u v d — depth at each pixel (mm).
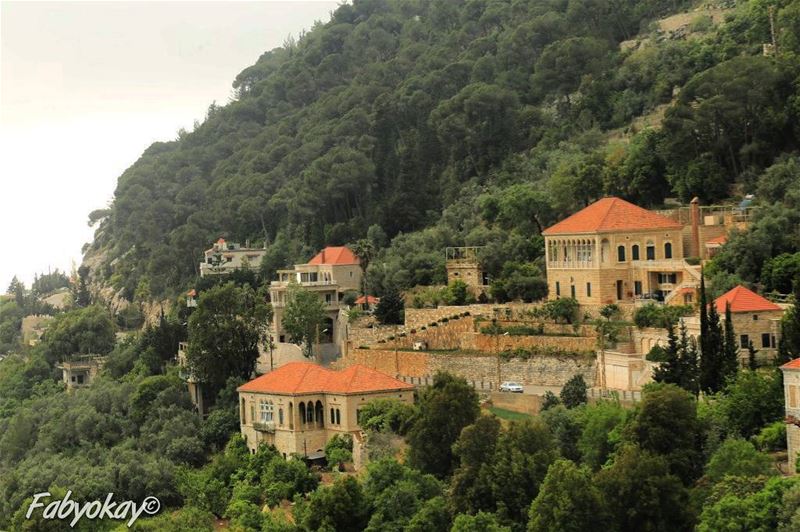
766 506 159375
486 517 181375
